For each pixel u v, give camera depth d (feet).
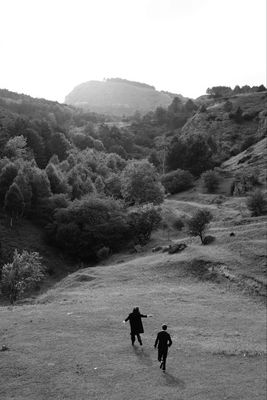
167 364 72.90
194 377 68.44
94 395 57.93
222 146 554.05
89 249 292.40
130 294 139.64
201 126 636.07
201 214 213.46
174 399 59.11
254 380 70.49
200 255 181.98
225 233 218.59
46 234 316.60
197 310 123.75
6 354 69.92
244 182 354.54
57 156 469.57
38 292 236.84
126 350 76.69
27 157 431.84
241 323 115.85
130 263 197.16
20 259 184.24
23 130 479.82
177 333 96.78
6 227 307.17
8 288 184.85
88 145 609.01
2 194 339.77
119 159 528.22
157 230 298.15
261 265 167.32
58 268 281.54
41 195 345.72
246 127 597.52
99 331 87.40
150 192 343.87
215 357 80.74
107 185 410.72
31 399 55.42
